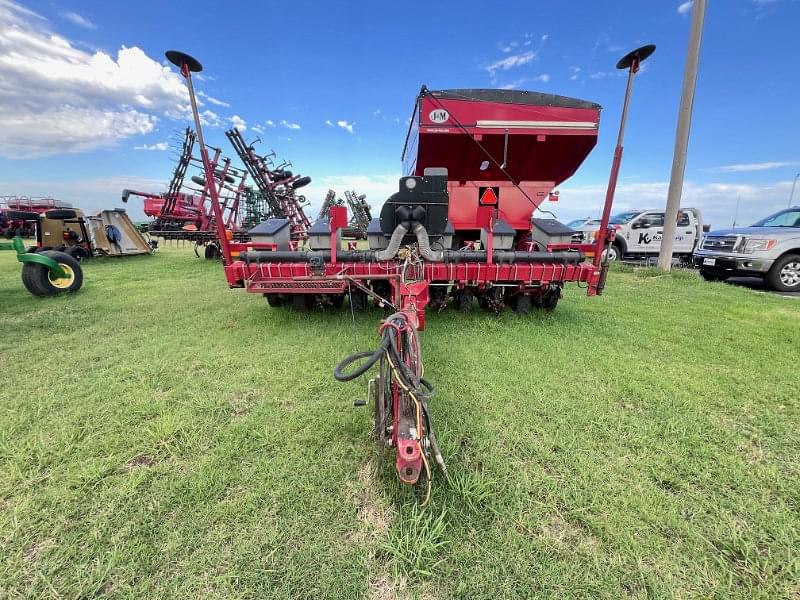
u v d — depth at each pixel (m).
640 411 2.88
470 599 1.52
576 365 3.65
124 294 6.92
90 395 3.09
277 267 4.57
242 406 2.94
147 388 3.19
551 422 2.70
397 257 4.20
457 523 1.85
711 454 2.36
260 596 1.54
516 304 5.35
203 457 2.34
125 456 2.34
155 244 15.11
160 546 1.75
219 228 4.53
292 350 3.99
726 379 3.39
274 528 1.84
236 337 4.42
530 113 5.57
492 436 2.52
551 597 1.53
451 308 5.56
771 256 7.98
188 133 14.93
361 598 1.54
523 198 6.49
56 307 5.89
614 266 10.23
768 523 1.86
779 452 2.40
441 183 3.82
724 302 6.33
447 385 3.22
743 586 1.58
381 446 2.09
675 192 9.13
